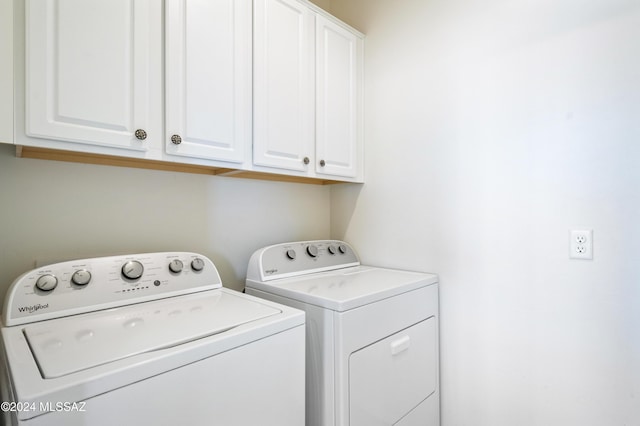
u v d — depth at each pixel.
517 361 1.35
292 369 0.95
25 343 0.74
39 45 0.86
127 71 1.00
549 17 1.27
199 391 0.74
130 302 1.05
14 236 1.06
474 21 1.46
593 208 1.18
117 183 1.27
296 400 0.96
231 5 1.26
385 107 1.79
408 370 1.34
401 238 1.73
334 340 1.09
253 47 1.33
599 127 1.16
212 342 0.76
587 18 1.19
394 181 1.76
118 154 1.00
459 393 1.50
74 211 1.17
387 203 1.79
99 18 0.95
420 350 1.42
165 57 1.08
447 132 1.55
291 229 1.89
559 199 1.25
